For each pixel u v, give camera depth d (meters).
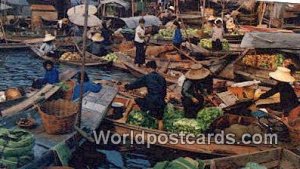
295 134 8.90
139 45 16.91
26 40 21.80
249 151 8.79
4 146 6.55
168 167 6.99
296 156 7.66
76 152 8.38
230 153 8.81
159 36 22.12
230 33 23.64
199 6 35.09
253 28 25.41
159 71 16.16
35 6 27.53
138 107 11.12
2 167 6.59
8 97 10.59
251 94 12.62
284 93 10.70
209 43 19.75
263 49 16.45
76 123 8.78
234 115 9.45
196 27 28.92
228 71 15.74
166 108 10.12
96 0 31.23
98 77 16.56
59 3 28.66
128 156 9.10
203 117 9.62
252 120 9.45
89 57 18.67
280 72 10.77
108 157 8.95
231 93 12.30
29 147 6.78
